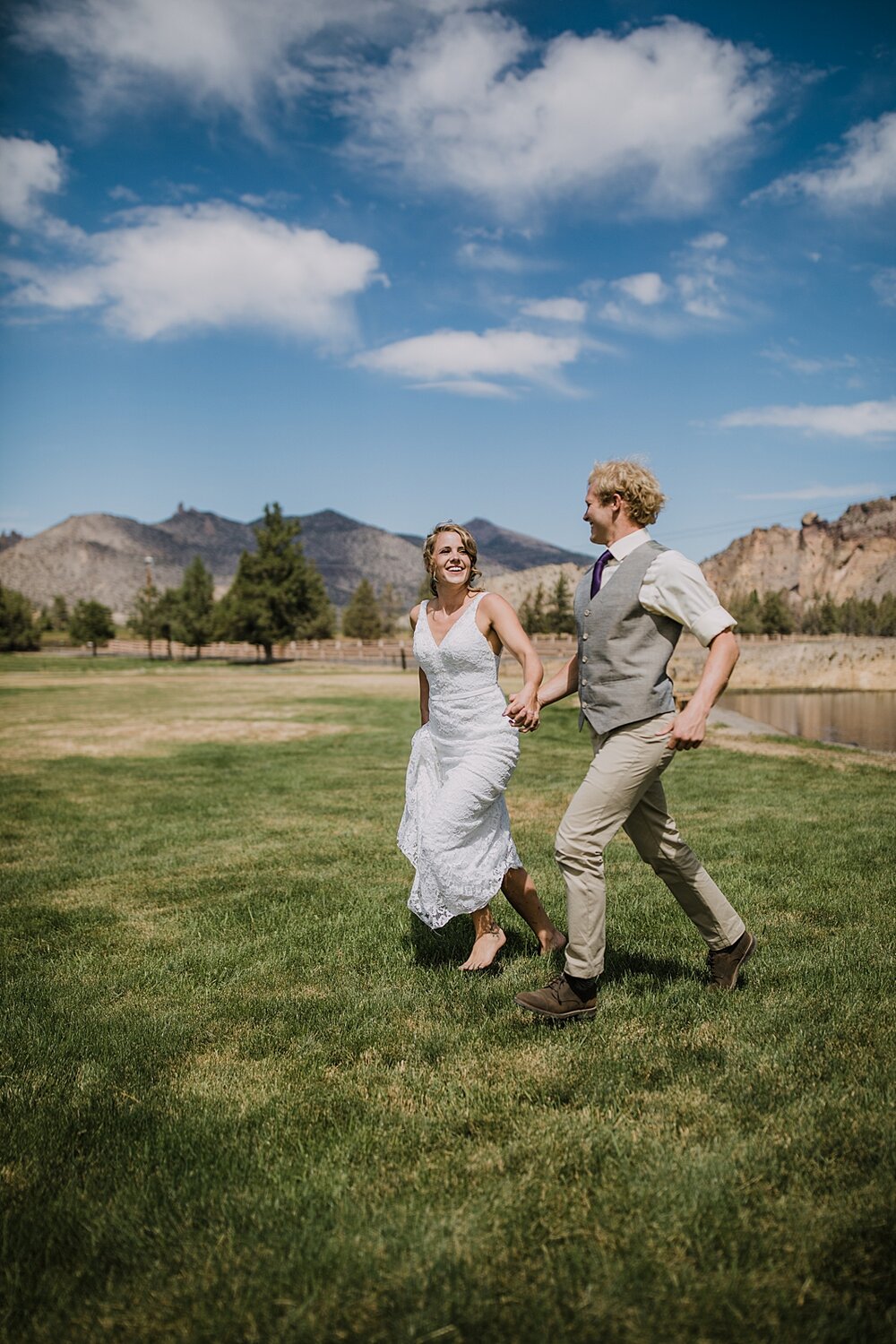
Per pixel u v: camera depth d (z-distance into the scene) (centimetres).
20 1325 177
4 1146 246
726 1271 184
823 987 348
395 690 2712
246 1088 279
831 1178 217
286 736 1501
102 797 902
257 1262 193
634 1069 280
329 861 614
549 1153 232
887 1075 269
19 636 8231
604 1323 171
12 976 396
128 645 8400
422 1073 283
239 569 5762
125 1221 209
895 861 563
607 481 320
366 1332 171
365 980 378
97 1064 298
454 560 352
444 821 353
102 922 481
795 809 768
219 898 523
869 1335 166
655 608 303
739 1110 251
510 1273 186
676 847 335
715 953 348
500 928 408
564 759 1193
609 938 420
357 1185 221
